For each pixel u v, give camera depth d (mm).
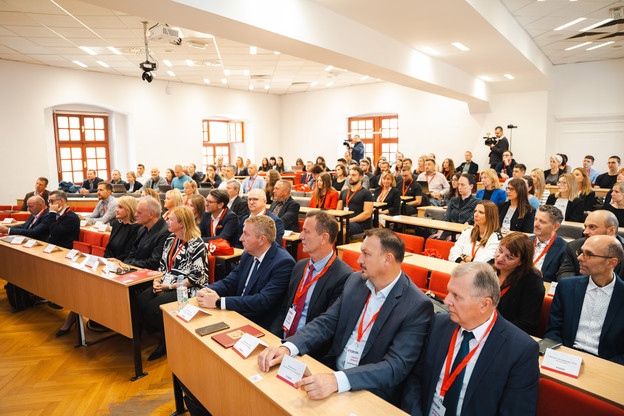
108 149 12078
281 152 16031
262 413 1601
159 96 12312
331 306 2156
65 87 10352
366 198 6102
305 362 1811
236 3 3984
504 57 7504
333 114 14547
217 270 3803
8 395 2793
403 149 13203
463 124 11945
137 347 2963
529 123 10891
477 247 3564
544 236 3082
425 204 7395
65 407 2660
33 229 4852
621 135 9953
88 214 6496
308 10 4809
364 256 1885
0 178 9430
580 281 2199
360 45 5648
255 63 9898
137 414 2588
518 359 1532
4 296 4816
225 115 14156
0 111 9352
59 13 6125
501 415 1531
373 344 1857
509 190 4188
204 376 2043
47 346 3510
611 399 1560
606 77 10008
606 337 2066
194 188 6051
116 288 2975
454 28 5703
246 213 5273
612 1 5707
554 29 7160
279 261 2656
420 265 3352
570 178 4754
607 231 2809
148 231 3848
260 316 2709
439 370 1689
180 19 3977
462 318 1586
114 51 8547
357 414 1420
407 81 7383
